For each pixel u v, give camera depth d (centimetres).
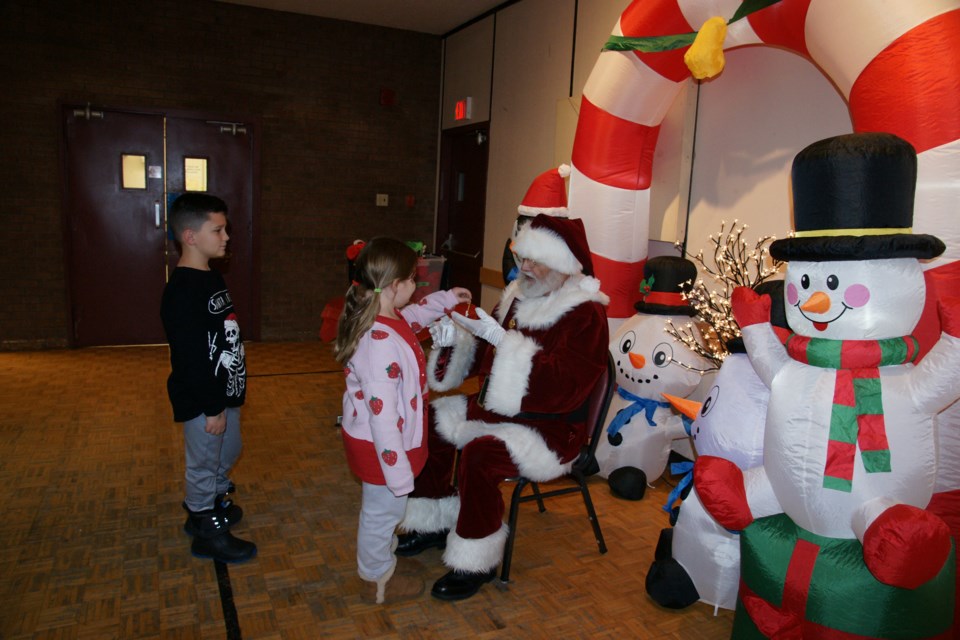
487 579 238
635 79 317
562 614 225
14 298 569
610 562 259
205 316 228
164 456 346
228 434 261
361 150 665
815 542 174
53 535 262
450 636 211
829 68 242
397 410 199
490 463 221
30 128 554
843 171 160
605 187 338
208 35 596
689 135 366
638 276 351
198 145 607
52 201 568
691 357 307
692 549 220
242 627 210
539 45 506
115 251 594
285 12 618
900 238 156
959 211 196
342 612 221
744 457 195
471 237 639
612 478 318
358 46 649
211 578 237
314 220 657
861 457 163
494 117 579
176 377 231
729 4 280
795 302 175
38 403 428
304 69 632
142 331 612
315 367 554
